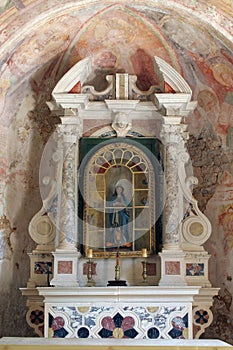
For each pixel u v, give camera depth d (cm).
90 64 1236
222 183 1244
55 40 1180
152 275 1171
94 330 1091
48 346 697
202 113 1266
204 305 1147
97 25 1188
